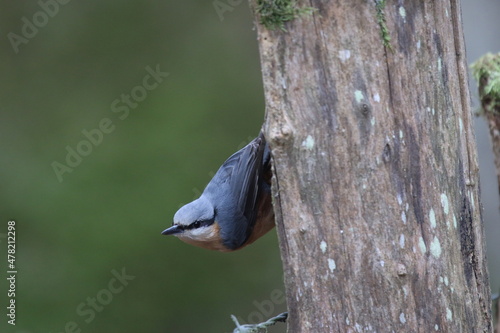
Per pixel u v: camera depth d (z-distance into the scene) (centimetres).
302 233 535
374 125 523
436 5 541
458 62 563
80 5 1488
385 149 524
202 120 1402
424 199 530
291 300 545
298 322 543
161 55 1459
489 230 1462
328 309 533
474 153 571
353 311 528
